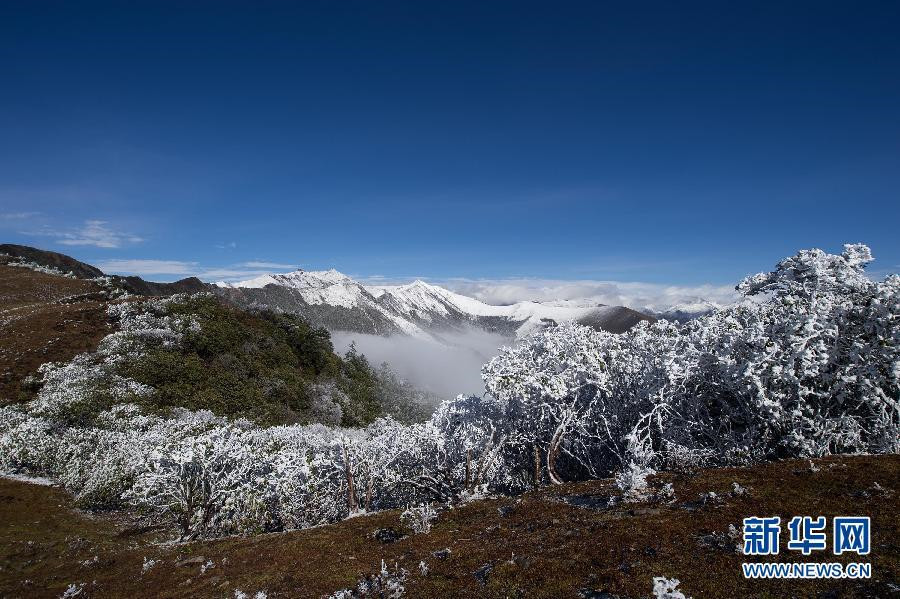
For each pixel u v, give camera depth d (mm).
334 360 90188
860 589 6109
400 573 9406
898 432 11789
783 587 6387
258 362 66438
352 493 18609
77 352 53344
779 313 14844
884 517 7754
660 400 15727
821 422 12906
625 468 14062
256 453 21047
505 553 9266
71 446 28906
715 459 14227
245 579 10977
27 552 16688
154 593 11305
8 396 43375
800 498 8945
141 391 44844
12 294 80125
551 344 19750
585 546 8648
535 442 18516
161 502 19906
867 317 12734
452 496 18953
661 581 6320
